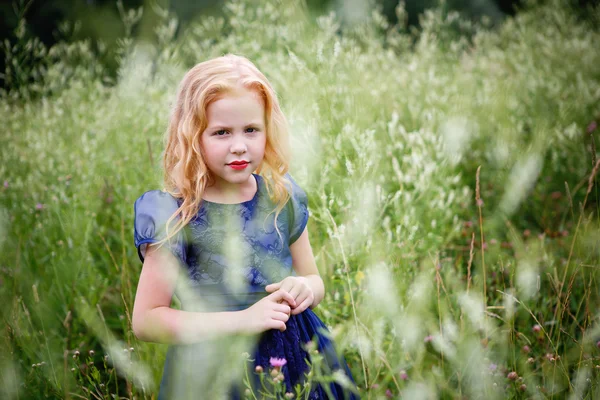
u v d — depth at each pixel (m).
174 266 1.77
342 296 2.65
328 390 1.64
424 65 5.07
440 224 2.99
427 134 3.13
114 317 3.01
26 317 2.63
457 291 2.38
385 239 2.56
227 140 1.76
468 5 10.95
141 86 4.55
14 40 11.05
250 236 1.85
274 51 4.40
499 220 3.19
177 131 1.84
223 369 1.67
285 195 1.94
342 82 3.14
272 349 1.81
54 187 3.51
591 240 2.45
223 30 4.77
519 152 3.00
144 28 4.52
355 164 2.52
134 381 2.04
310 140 2.54
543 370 2.11
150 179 3.58
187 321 1.73
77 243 3.13
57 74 4.89
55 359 2.35
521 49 5.57
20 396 2.17
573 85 4.64
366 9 5.79
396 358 2.16
